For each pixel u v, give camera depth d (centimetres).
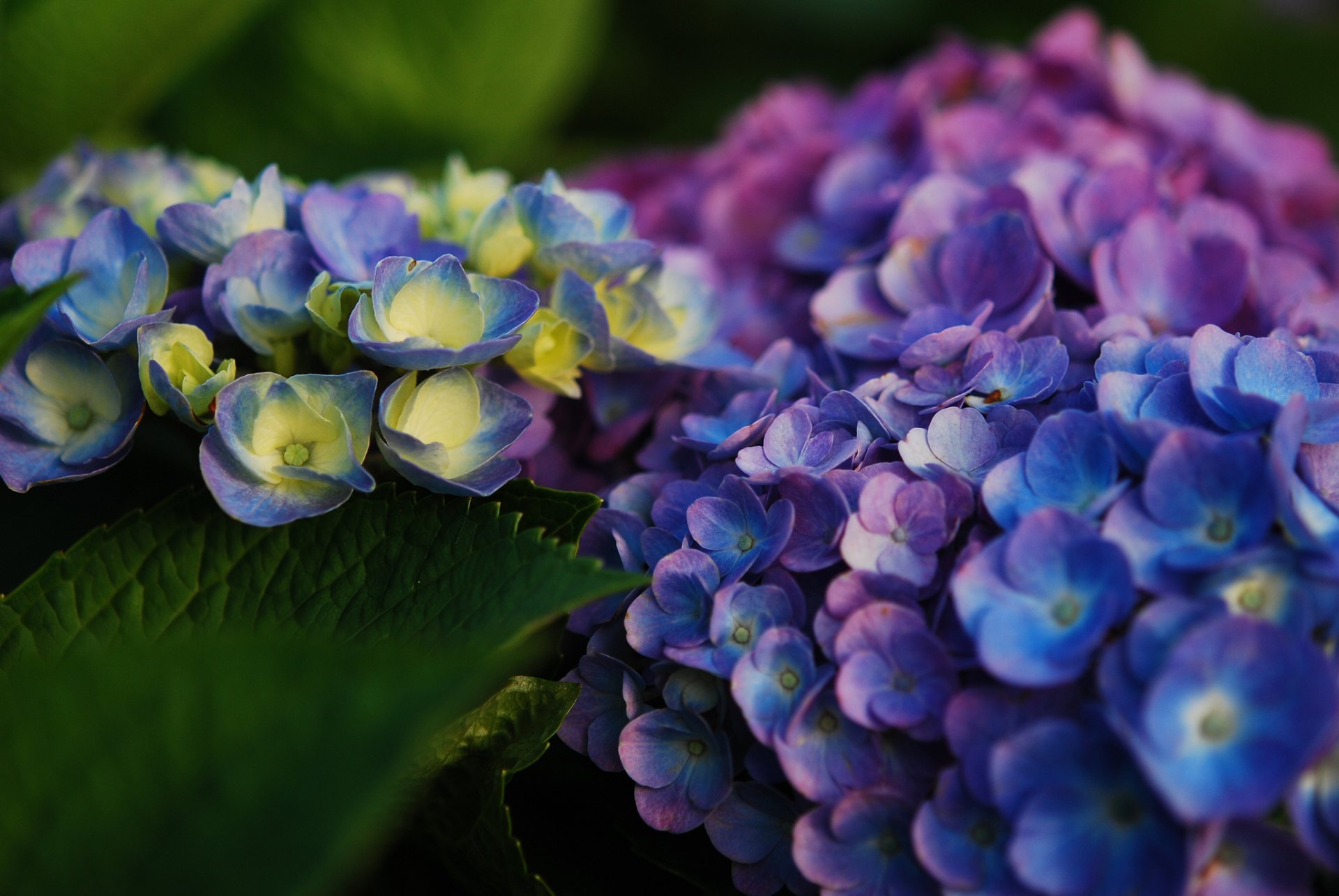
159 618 68
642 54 121
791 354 74
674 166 85
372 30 83
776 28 121
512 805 71
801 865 66
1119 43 82
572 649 71
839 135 83
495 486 68
